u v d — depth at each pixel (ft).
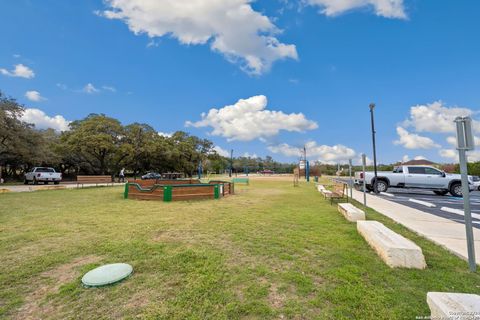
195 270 10.82
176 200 35.40
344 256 12.39
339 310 7.84
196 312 7.76
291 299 8.50
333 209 27.40
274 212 25.35
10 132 73.56
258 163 305.94
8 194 43.65
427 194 46.96
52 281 9.93
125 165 122.72
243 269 10.94
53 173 74.23
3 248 13.84
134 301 8.39
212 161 181.16
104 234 16.74
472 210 27.17
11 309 7.99
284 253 13.01
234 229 18.08
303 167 142.41
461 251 13.26
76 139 93.04
